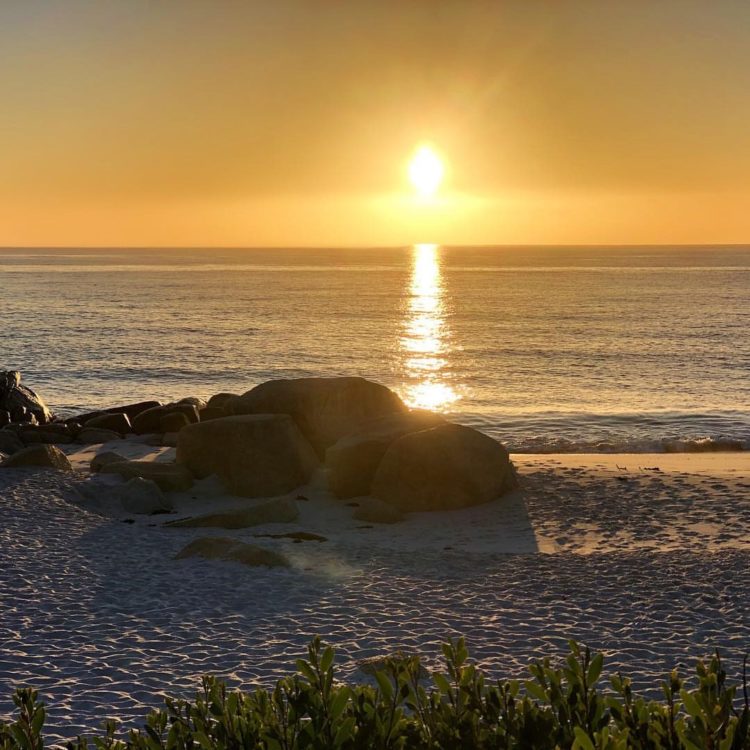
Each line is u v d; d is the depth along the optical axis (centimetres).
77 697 746
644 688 755
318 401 1789
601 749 346
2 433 2053
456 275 18262
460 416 3247
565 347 5712
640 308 9094
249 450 1653
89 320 7556
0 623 937
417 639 889
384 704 412
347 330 6938
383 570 1148
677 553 1221
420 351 5578
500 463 1597
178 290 12531
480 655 844
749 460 2123
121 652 855
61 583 1080
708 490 1619
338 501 1588
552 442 2688
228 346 5772
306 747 378
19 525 1348
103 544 1269
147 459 2002
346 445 1612
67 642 882
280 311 8844
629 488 1641
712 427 2980
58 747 649
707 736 350
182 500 1605
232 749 399
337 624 937
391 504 1530
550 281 15300
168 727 672
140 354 5294
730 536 1324
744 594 1025
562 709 402
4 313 8175
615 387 4081
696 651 852
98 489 1579
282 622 943
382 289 13088
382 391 1902
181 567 1153
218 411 2373
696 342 5912
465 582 1094
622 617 955
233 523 1402
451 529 1407
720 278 15875
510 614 969
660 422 3088
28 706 442
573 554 1230
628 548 1266
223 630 918
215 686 456
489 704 412
